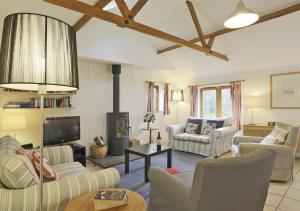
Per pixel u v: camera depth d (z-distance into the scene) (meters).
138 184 2.96
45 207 1.33
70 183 1.48
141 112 5.74
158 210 1.69
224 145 4.62
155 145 3.75
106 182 1.60
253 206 1.40
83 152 3.70
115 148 4.59
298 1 3.17
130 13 2.74
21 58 0.87
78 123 3.99
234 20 2.42
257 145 2.88
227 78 5.41
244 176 1.25
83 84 4.52
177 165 3.85
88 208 1.25
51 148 2.53
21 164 1.37
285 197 2.50
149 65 5.29
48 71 0.91
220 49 4.74
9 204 1.24
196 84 6.06
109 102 4.98
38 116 3.83
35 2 2.21
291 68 4.40
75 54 1.06
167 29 4.52
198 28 3.87
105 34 4.09
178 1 3.36
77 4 2.21
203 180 1.18
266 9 3.44
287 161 2.87
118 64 4.82
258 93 4.86
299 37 3.73
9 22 0.91
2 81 0.89
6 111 3.51
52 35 0.93
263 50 4.30
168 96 6.49
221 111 5.61
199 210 1.23
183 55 5.38
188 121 5.43
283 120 4.50
